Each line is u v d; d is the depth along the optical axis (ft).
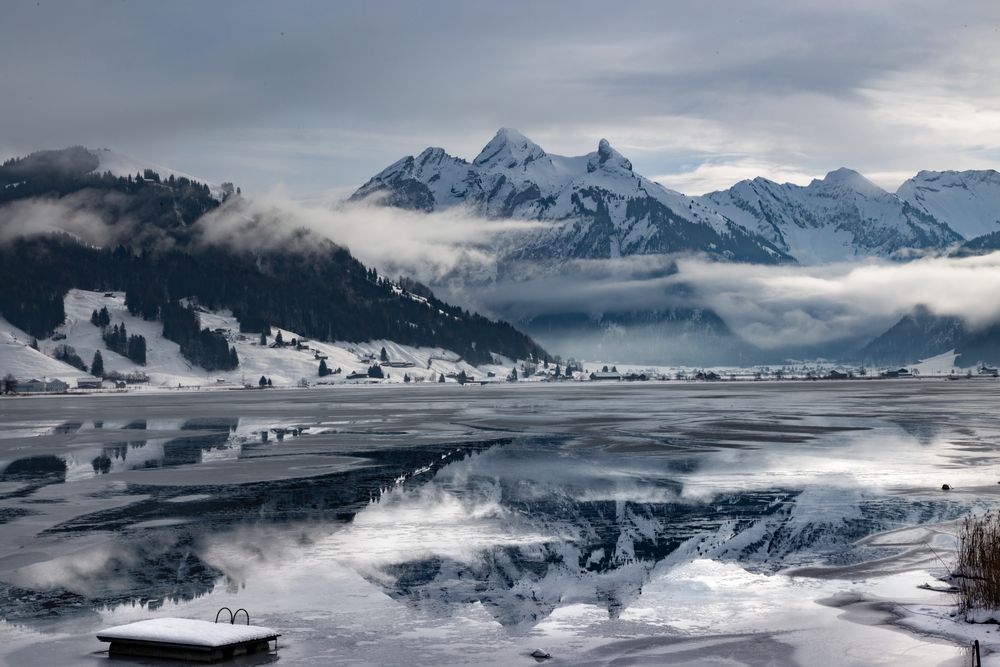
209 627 79.25
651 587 97.35
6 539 124.47
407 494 162.81
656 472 189.67
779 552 112.47
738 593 93.97
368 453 237.45
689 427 317.22
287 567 107.55
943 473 181.06
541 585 98.89
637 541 120.67
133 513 144.97
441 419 387.34
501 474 189.98
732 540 119.96
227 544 120.47
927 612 84.84
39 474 197.16
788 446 240.94
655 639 79.77
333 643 79.61
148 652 76.33
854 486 165.17
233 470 201.16
